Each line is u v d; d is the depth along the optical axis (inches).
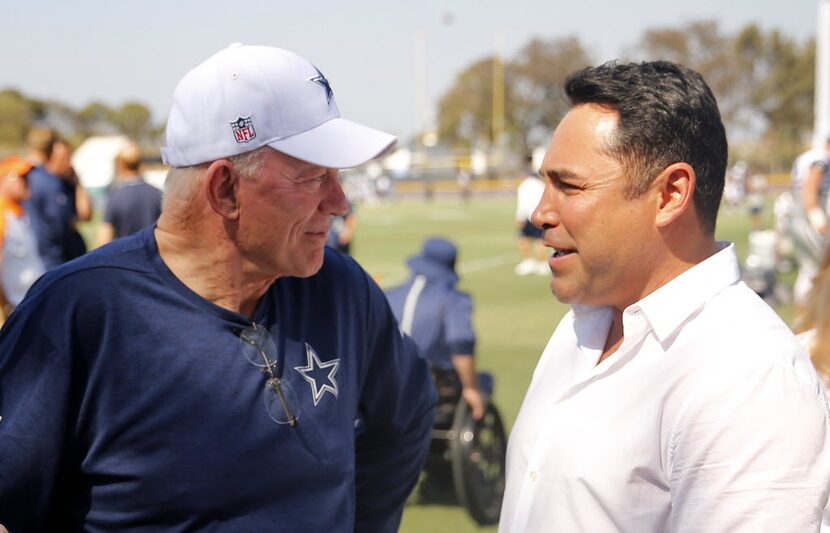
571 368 74.6
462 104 3346.5
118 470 68.8
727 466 59.2
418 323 189.3
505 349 346.3
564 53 3075.8
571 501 66.9
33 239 248.8
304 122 70.4
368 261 673.6
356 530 88.0
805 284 308.7
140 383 68.5
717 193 66.9
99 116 3486.7
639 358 66.7
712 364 62.1
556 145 68.1
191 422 68.6
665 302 65.4
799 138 3002.0
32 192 250.1
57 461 68.7
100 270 69.6
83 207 314.2
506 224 1086.4
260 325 73.1
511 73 3147.1
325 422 73.9
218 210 70.7
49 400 67.7
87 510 70.2
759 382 59.9
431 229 999.6
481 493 192.7
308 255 72.6
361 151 70.9
